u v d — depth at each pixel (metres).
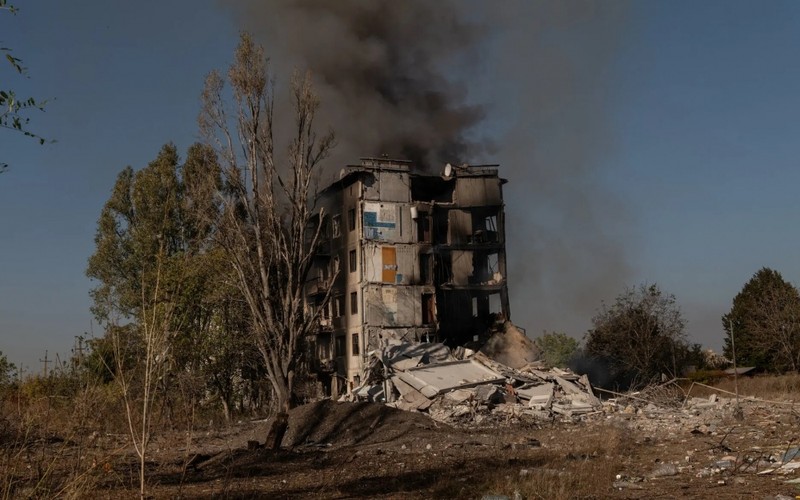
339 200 46.84
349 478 12.12
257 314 31.70
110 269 39.47
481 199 46.78
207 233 35.91
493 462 13.60
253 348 36.34
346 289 45.22
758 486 9.36
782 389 35.91
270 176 32.91
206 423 28.28
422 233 45.72
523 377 30.41
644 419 24.59
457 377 29.77
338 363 45.09
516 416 25.59
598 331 43.47
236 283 33.56
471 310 46.16
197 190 34.78
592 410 27.81
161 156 41.81
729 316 62.06
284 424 16.42
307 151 33.47
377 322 42.81
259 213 32.75
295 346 31.50
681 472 11.30
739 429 18.67
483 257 47.41
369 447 17.66
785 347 51.88
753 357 57.06
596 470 11.33
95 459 8.59
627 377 42.91
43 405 8.57
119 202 41.72
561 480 10.12
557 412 27.30
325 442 19.23
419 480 11.72
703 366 54.91
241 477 12.43
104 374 7.69
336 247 46.88
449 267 46.41
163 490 10.86
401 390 29.33
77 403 7.86
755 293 61.25
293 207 32.94
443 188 48.44
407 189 45.25
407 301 43.84
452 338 45.12
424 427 20.53
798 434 16.14
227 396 36.12
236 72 32.84
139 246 38.41
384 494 10.48
